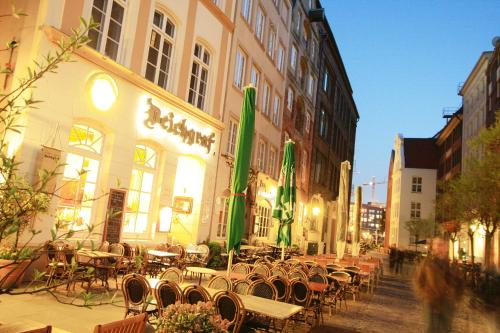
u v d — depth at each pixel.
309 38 31.95
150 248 13.02
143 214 13.12
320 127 36.62
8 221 2.38
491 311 12.30
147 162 13.18
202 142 15.62
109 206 11.07
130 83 11.88
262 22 22.41
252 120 9.12
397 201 66.12
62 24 9.76
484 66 38.19
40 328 2.93
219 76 17.14
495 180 22.05
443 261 4.33
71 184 10.31
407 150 65.06
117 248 10.22
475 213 23.64
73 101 10.05
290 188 13.80
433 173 61.91
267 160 24.02
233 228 8.55
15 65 9.30
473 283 19.39
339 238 17.70
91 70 10.55
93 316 7.02
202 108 16.52
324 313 10.33
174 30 14.23
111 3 11.35
